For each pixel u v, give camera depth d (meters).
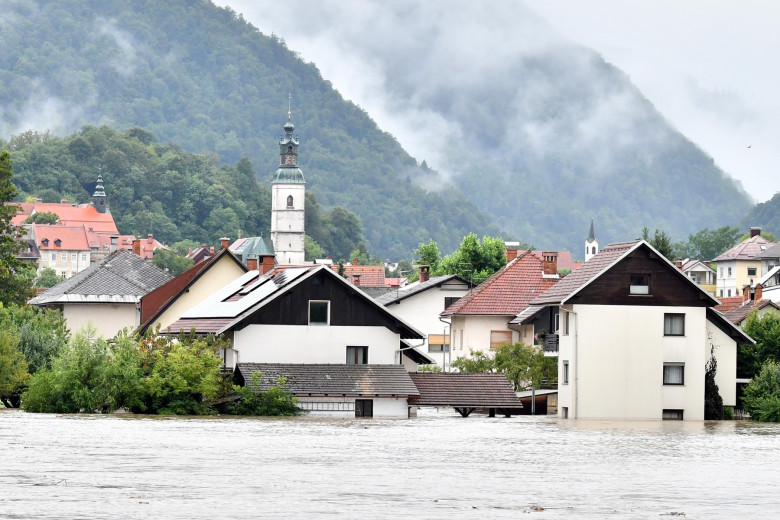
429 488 87.19
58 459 102.94
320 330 193.25
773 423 188.62
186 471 95.31
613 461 110.62
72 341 183.12
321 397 182.38
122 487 84.75
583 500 82.19
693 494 86.31
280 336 192.12
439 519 72.75
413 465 103.50
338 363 192.25
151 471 94.69
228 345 187.25
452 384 191.12
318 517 72.88
